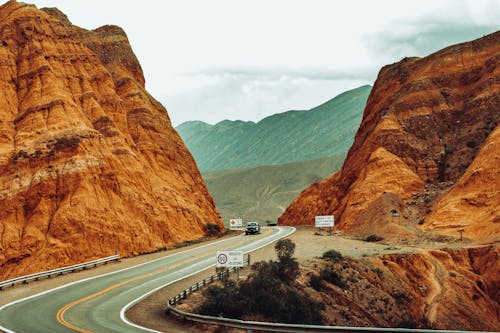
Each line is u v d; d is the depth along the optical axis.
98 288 37.16
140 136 70.50
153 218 57.91
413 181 69.31
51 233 47.94
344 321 33.66
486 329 40.94
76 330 24.19
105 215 51.44
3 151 51.88
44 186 50.31
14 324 25.72
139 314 29.34
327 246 54.38
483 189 57.53
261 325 23.16
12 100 56.53
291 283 35.47
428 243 53.41
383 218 61.41
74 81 62.88
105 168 54.59
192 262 47.78
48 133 53.78
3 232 47.28
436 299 42.59
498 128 63.16
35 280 40.50
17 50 60.31
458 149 71.00
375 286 40.75
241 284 32.91
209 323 25.89
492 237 50.66
